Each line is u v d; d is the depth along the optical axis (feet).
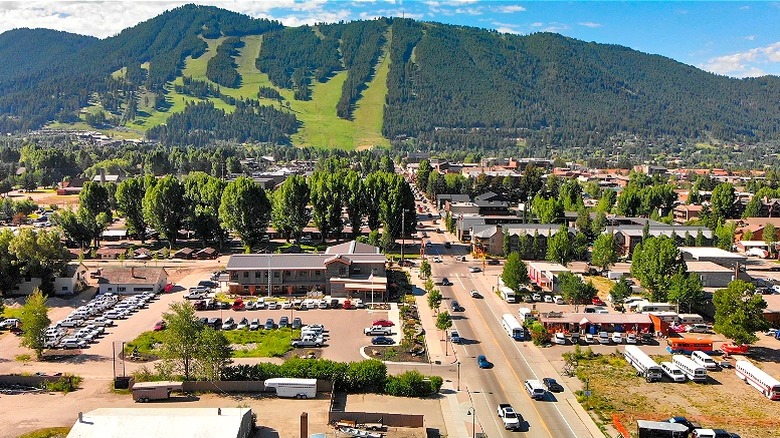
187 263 540.52
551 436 238.68
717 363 313.32
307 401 267.18
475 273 506.89
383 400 269.64
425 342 341.21
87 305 403.34
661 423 238.48
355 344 338.34
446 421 250.78
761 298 327.47
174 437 211.82
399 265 532.32
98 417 220.43
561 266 490.49
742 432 242.37
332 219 606.14
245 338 345.31
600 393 277.85
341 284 428.97
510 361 316.19
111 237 644.27
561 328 356.38
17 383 282.56
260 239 605.73
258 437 231.71
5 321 364.38
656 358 321.52
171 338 278.05
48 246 430.61
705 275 461.78
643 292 442.09
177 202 597.11
